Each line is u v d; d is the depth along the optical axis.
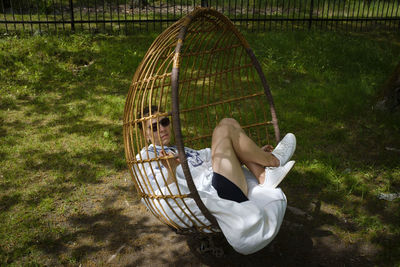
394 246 2.81
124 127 2.58
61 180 3.61
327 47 7.36
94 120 4.84
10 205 3.25
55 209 3.22
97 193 3.46
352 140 4.37
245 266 2.65
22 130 4.54
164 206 2.47
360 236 2.93
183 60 6.68
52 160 3.93
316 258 2.72
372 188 3.50
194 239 2.92
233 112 5.02
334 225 3.06
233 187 2.46
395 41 8.19
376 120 4.77
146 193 2.54
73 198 3.37
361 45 7.57
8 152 4.05
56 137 4.39
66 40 7.03
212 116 4.92
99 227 3.04
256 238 2.28
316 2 11.48
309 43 7.53
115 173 3.77
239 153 2.70
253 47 7.22
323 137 4.44
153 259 2.73
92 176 3.70
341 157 4.02
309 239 2.91
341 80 6.16
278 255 2.75
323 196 3.42
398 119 4.69
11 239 2.86
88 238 2.92
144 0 10.20
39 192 3.43
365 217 3.11
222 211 2.28
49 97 5.43
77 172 3.75
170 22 8.65
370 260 2.70
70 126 4.66
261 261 2.69
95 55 6.71
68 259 2.70
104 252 2.79
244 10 10.58
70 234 2.94
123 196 3.44
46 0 9.66
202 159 2.93
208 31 3.04
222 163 2.53
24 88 5.59
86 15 9.15
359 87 5.71
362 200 3.34
